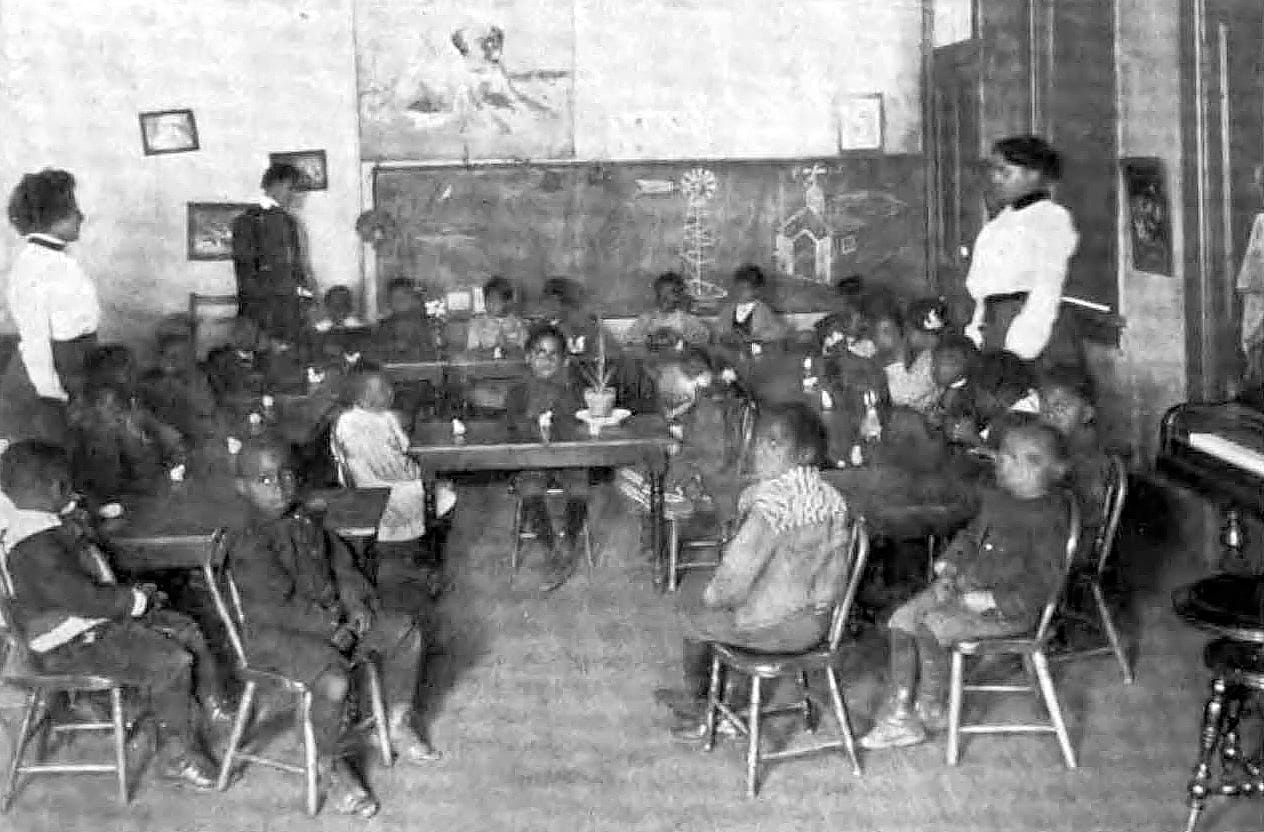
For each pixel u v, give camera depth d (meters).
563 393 7.03
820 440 4.70
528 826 4.48
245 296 9.46
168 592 5.84
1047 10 7.68
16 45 9.94
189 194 10.17
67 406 6.82
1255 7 5.87
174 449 6.51
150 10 10.02
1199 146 6.18
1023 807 4.51
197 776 4.73
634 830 4.43
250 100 10.16
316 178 10.20
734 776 4.78
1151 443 6.82
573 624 6.25
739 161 10.02
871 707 5.27
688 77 10.23
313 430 7.21
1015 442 4.73
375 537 5.53
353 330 9.35
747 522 4.61
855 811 4.52
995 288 6.73
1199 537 6.39
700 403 6.77
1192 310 6.34
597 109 10.26
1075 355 6.73
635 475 6.96
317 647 4.56
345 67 10.17
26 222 6.90
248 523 4.76
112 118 10.07
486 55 10.21
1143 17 6.74
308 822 4.52
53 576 4.52
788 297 10.11
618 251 10.07
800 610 4.62
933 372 6.26
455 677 5.68
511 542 7.53
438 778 4.81
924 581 6.15
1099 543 5.36
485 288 9.38
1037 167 6.68
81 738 5.10
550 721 5.25
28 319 6.82
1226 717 4.36
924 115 9.87
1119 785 4.63
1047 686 4.75
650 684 5.56
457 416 8.72
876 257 10.06
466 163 10.06
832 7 10.13
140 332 10.16
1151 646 5.75
